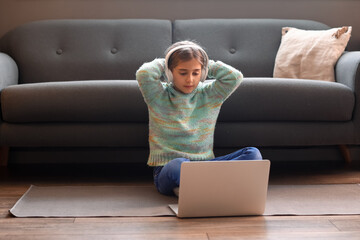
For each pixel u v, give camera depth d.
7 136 2.01
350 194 1.75
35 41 2.57
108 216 1.49
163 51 2.56
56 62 2.54
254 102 1.97
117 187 1.88
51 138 2.00
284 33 2.60
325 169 2.29
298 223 1.43
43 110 1.97
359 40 2.82
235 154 1.70
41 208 1.57
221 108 1.98
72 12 2.81
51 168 2.35
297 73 2.43
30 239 1.29
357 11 2.82
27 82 2.52
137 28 2.61
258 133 2.00
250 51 2.58
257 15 2.83
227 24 2.65
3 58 2.33
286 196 1.73
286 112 1.99
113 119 1.99
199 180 1.45
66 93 1.97
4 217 1.49
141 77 1.73
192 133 1.78
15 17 2.80
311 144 2.03
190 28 2.62
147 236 1.31
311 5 2.84
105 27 2.62
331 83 2.05
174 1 2.83
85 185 1.95
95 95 1.96
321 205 1.61
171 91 1.79
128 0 2.81
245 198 1.49
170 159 1.76
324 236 1.31
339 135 2.03
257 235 1.32
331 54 2.33
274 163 2.46
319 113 2.00
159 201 1.66
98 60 2.54
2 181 2.03
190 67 1.69
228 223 1.43
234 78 1.78
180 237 1.30
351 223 1.42
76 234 1.33
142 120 2.00
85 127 2.00
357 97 2.03
